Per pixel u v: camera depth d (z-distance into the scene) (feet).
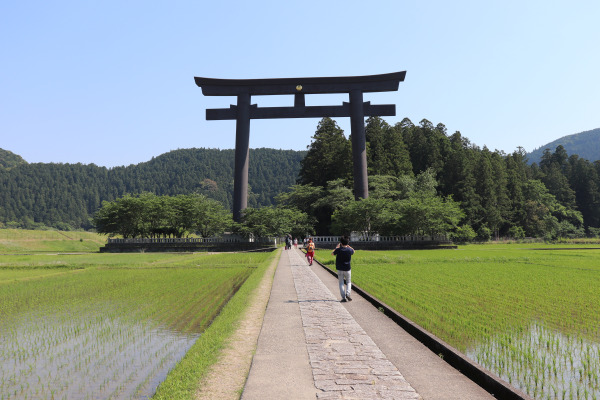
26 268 105.50
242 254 166.50
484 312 38.99
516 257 125.59
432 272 82.12
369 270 87.15
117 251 217.56
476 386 19.61
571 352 26.76
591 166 488.02
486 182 345.31
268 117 232.53
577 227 425.69
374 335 29.86
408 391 18.56
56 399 21.45
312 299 46.01
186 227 238.89
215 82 231.09
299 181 350.02
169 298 52.90
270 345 26.40
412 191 271.69
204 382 19.77
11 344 31.91
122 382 23.81
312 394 18.13
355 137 232.73
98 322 39.09
